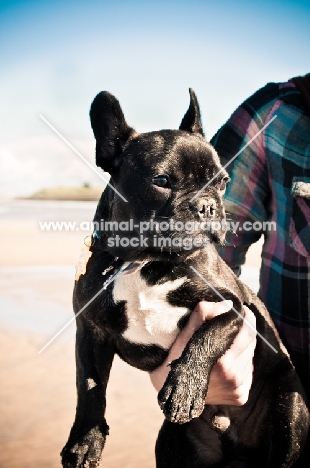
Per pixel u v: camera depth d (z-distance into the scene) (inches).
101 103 104.8
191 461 110.0
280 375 106.1
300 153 104.7
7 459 125.0
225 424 104.6
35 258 365.7
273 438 104.7
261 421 108.0
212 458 111.6
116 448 131.6
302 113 105.7
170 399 84.4
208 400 97.2
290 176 105.6
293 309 107.7
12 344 193.9
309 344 106.9
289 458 103.0
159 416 147.6
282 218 107.3
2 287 276.1
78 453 93.3
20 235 484.7
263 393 107.5
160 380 101.2
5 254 379.9
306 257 104.9
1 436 135.0
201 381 86.7
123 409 151.2
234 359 92.7
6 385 162.6
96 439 94.7
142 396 159.3
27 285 280.8
